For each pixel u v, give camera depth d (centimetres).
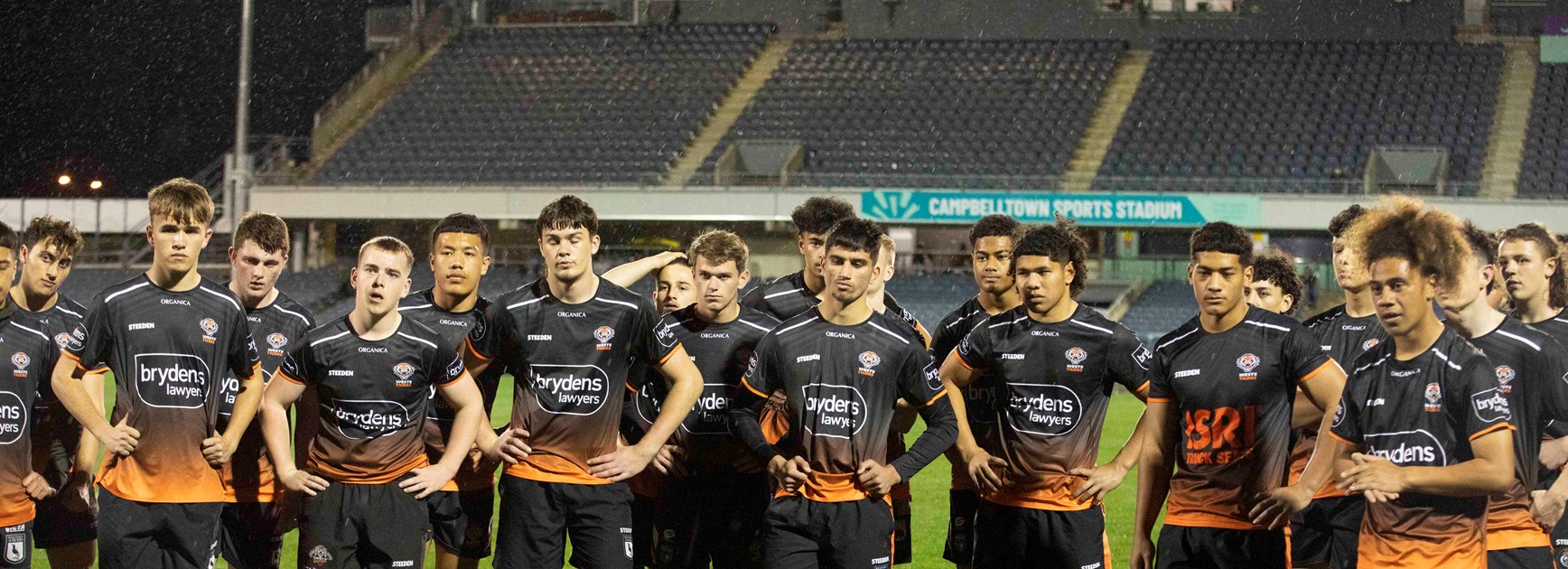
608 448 473
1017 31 2919
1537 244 440
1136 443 473
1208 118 2569
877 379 442
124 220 2516
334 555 458
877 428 444
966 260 2506
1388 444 368
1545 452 419
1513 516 401
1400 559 369
